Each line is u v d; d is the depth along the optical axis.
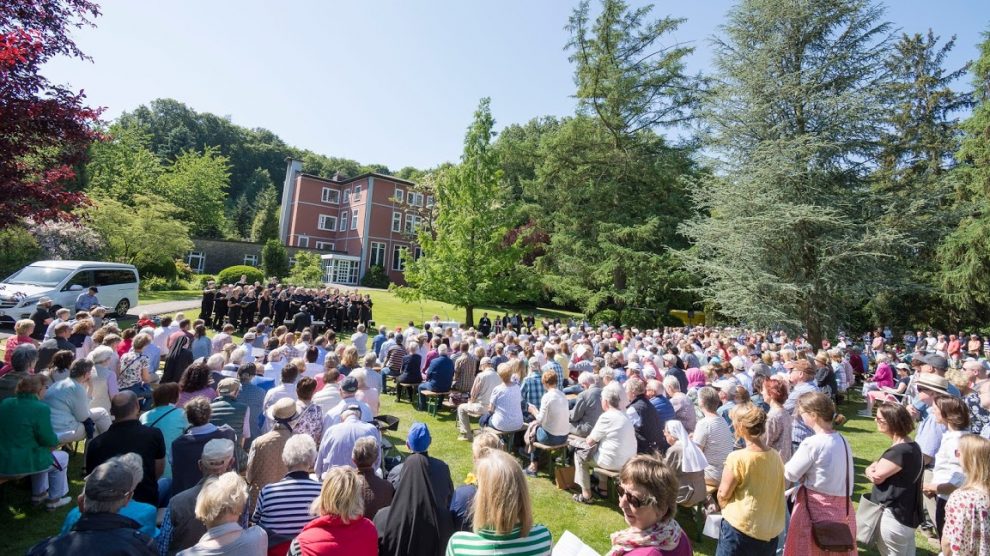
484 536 2.40
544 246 33.50
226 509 2.58
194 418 3.96
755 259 20.16
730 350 12.18
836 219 18.38
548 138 33.84
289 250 42.84
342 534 2.69
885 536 3.85
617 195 31.17
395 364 10.37
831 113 20.11
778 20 21.83
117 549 2.29
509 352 9.87
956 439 4.31
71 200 8.20
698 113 24.20
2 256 20.27
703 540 5.26
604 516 5.57
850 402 13.28
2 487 4.89
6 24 7.79
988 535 2.94
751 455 3.43
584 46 30.80
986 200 23.42
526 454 7.38
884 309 29.17
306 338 9.38
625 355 12.11
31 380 4.43
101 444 3.92
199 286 30.83
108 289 16.50
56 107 7.51
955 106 31.22
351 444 4.40
